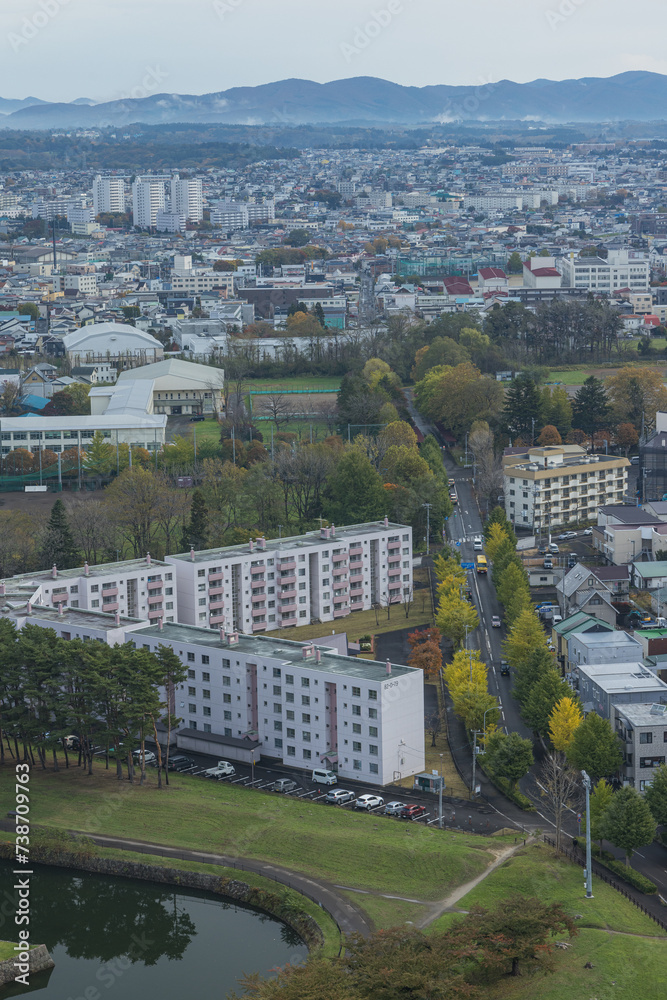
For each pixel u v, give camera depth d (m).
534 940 183.00
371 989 170.00
